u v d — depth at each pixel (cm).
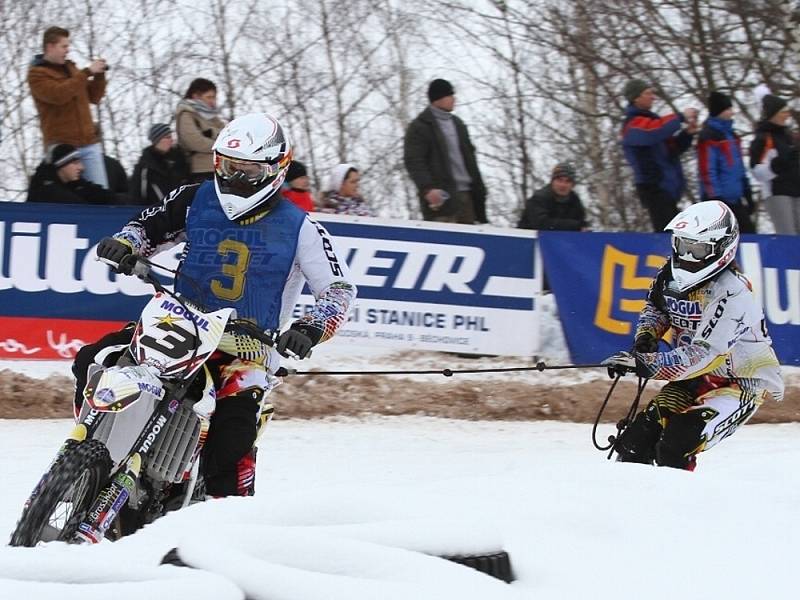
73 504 988
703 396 1469
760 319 1459
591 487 1054
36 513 945
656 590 836
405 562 775
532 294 2289
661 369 1426
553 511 963
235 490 1092
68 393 2039
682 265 1435
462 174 2338
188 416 1060
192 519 885
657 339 1498
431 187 2303
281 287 1145
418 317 2242
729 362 1469
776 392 1485
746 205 2438
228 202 1126
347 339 2211
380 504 933
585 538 939
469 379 2223
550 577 855
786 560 911
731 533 966
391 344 2231
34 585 712
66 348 2117
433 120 2317
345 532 829
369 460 1778
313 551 783
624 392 2231
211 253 1138
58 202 2173
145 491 1067
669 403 1475
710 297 1434
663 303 1499
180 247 2123
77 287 2120
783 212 2455
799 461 1302
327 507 911
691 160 3272
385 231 2222
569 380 2261
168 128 2173
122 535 1069
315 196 3278
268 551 785
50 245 2109
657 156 2361
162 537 863
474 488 1075
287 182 2203
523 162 3403
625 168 3309
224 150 1111
